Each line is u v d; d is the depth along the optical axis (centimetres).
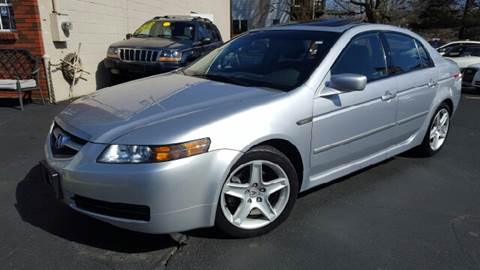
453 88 509
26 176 418
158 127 265
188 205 266
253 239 306
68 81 829
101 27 945
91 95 354
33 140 542
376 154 412
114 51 882
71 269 267
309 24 417
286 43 385
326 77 341
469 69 1174
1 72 765
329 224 333
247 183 298
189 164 259
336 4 3206
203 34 1008
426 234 321
